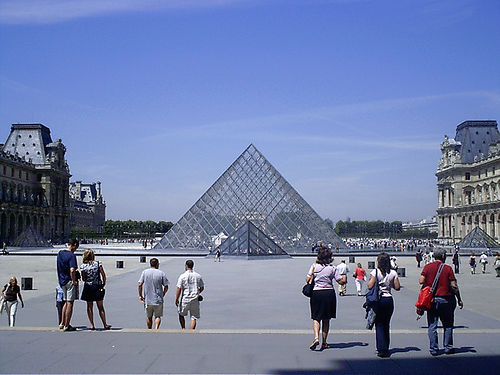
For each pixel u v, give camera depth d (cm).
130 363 1450
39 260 8250
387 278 1609
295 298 3538
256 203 10931
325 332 1675
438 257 1678
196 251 10481
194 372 1370
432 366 1459
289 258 8788
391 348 1702
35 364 1438
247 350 1622
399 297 3672
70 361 1471
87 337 1803
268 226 10725
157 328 2081
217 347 1658
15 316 2750
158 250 10688
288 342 1753
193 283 2136
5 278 5197
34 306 3203
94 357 1516
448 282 1623
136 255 9438
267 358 1527
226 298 3538
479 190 19100
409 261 8581
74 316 2800
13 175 17325
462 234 19612
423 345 1755
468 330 2078
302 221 10825
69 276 1936
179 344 1697
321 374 1373
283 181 11169
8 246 14475
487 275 5862
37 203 18875
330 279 1706
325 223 10988
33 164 19025
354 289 4184
